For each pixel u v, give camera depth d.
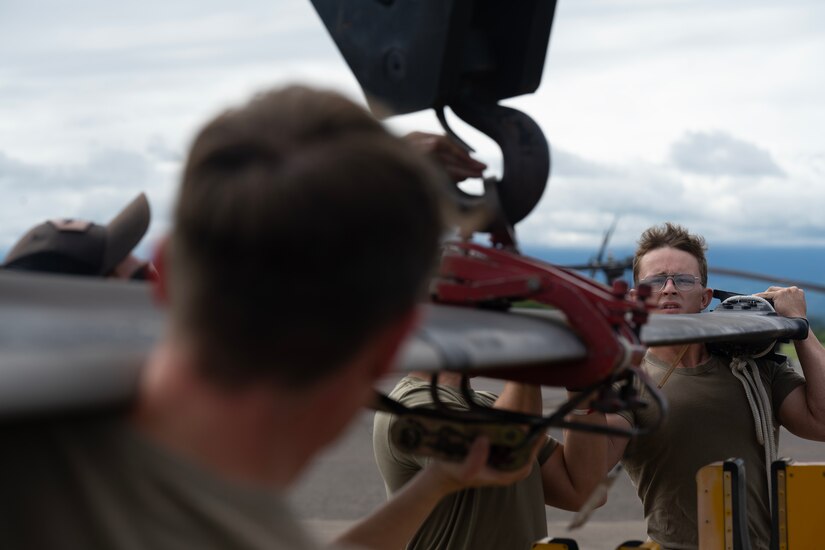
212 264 0.61
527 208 1.38
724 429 2.93
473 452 1.22
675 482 2.93
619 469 1.12
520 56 1.39
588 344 1.20
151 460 0.63
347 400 0.67
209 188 0.61
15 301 0.78
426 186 0.65
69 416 0.63
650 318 1.70
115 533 0.62
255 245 0.60
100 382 0.62
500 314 1.24
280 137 0.62
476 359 0.96
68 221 1.64
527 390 2.10
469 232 1.34
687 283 3.09
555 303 1.22
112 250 1.64
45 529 0.63
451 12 1.29
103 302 0.83
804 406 3.05
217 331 0.62
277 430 0.65
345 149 0.62
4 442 0.64
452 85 1.34
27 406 0.58
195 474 0.63
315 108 0.64
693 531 2.90
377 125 0.66
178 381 0.64
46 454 0.64
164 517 0.62
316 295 0.61
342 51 1.43
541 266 1.27
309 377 0.63
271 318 0.61
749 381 2.96
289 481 0.68
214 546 0.63
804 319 2.38
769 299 2.83
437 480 1.45
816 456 9.85
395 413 1.26
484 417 1.27
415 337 0.93
